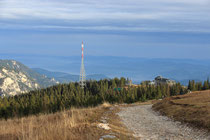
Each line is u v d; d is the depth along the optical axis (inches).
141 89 5625.0
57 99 5625.0
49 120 1035.9
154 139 773.3
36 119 1141.1
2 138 642.8
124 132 812.6
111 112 1440.7
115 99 5032.0
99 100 5191.9
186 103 1628.9
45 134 631.2
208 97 1915.6
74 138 619.8
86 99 5191.9
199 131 883.4
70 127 757.9
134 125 1046.4
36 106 5128.0
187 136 834.2
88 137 632.4
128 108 2031.3
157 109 1815.9
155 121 1212.5
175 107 1577.3
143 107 2255.2
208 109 1173.7
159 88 5487.2
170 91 5797.2
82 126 784.3
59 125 762.8
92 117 1066.7
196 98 1953.7
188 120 1074.7
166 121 1211.2
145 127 1013.8
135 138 744.3
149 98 5123.0
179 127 1016.2
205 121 942.4
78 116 1011.9
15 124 1001.5
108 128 805.9
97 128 779.4
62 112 1273.4
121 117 1270.9
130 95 5093.5
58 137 613.6
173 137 818.2
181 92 5664.4
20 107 5132.9
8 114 4857.3
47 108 4982.8
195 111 1216.8
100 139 632.4
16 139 629.6
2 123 1101.7
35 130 698.8
